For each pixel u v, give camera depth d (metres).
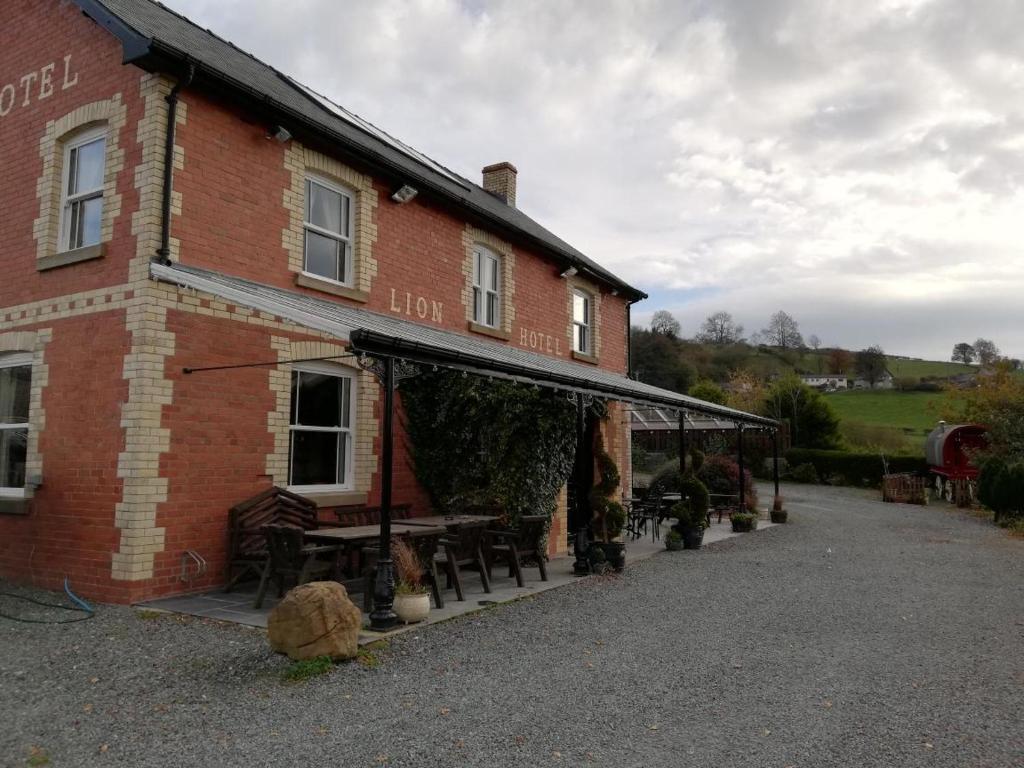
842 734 4.75
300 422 10.28
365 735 4.59
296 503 9.58
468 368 7.84
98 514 8.34
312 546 8.02
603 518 11.44
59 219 9.55
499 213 16.06
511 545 9.84
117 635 6.80
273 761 4.18
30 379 9.64
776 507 19.50
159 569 8.22
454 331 13.12
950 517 21.22
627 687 5.65
